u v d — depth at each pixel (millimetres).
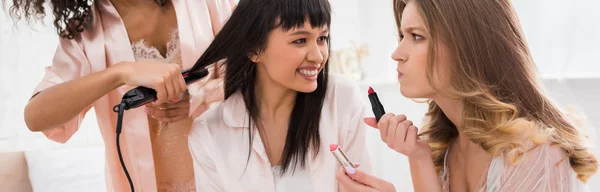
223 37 937
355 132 1003
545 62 1696
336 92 1010
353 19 2053
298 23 862
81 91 952
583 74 1650
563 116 873
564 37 1674
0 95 1619
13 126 1640
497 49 820
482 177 876
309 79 896
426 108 1896
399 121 861
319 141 974
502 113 820
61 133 1116
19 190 1654
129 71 932
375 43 2029
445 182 962
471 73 809
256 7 902
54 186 1634
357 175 848
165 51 1123
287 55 878
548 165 812
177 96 930
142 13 1104
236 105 983
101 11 1103
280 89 960
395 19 937
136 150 1103
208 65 966
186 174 1138
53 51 1633
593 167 865
